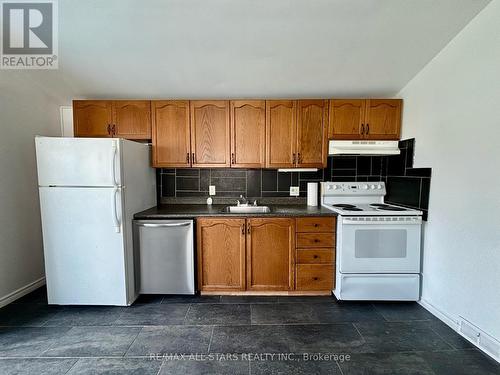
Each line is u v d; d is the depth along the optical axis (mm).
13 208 2412
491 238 1661
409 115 2500
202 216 2422
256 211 2766
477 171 1750
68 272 2244
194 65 2277
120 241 2221
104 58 2191
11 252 2391
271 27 1873
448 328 1986
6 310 2244
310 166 2691
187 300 2410
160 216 2404
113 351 1736
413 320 2098
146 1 1675
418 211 2312
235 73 2381
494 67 1623
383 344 1809
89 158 2152
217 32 1921
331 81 2490
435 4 1681
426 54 2111
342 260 2320
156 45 2049
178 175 2979
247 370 1578
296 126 2662
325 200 2916
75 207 2189
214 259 2465
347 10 1731
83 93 2672
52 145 2145
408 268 2312
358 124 2646
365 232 2297
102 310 2242
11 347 1773
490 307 1676
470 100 1797
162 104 2662
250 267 2467
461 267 1894
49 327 2002
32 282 2604
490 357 1675
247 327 1998
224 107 2658
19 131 2459
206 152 2686
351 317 2137
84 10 1746
